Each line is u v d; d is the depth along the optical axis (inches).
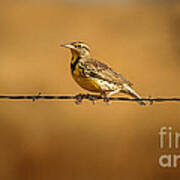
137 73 669.3
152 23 968.3
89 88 336.5
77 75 335.0
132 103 561.6
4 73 647.8
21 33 882.1
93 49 766.5
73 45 339.6
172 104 563.5
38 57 738.8
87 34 874.8
